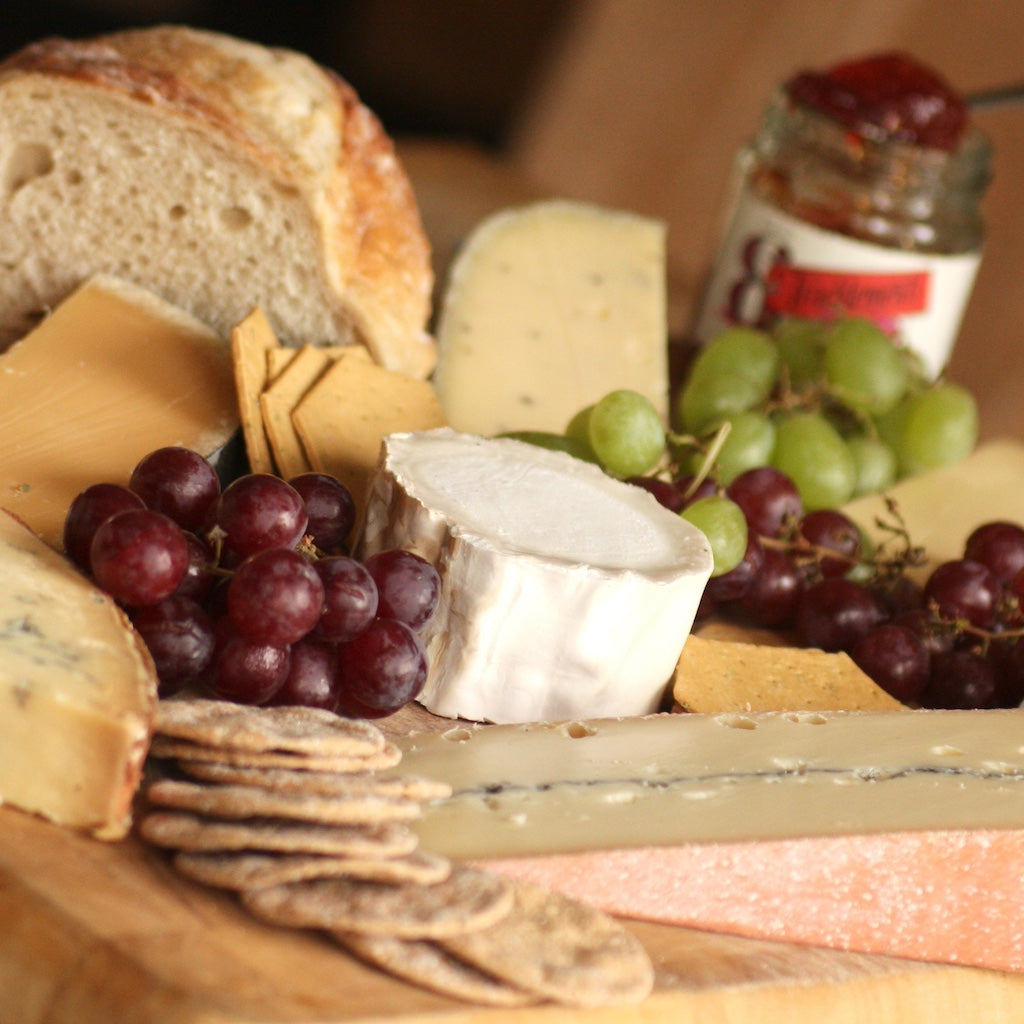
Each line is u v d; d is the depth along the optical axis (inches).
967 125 37.1
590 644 28.3
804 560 31.6
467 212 43.8
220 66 32.1
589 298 36.4
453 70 59.8
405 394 31.4
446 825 26.4
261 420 30.3
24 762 25.5
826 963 27.1
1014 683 30.8
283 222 31.6
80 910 24.9
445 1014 24.9
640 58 59.1
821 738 28.4
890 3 54.4
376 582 27.9
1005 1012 27.7
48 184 31.8
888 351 33.8
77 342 30.9
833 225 36.3
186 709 26.0
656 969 26.3
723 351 34.0
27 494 28.7
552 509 29.0
